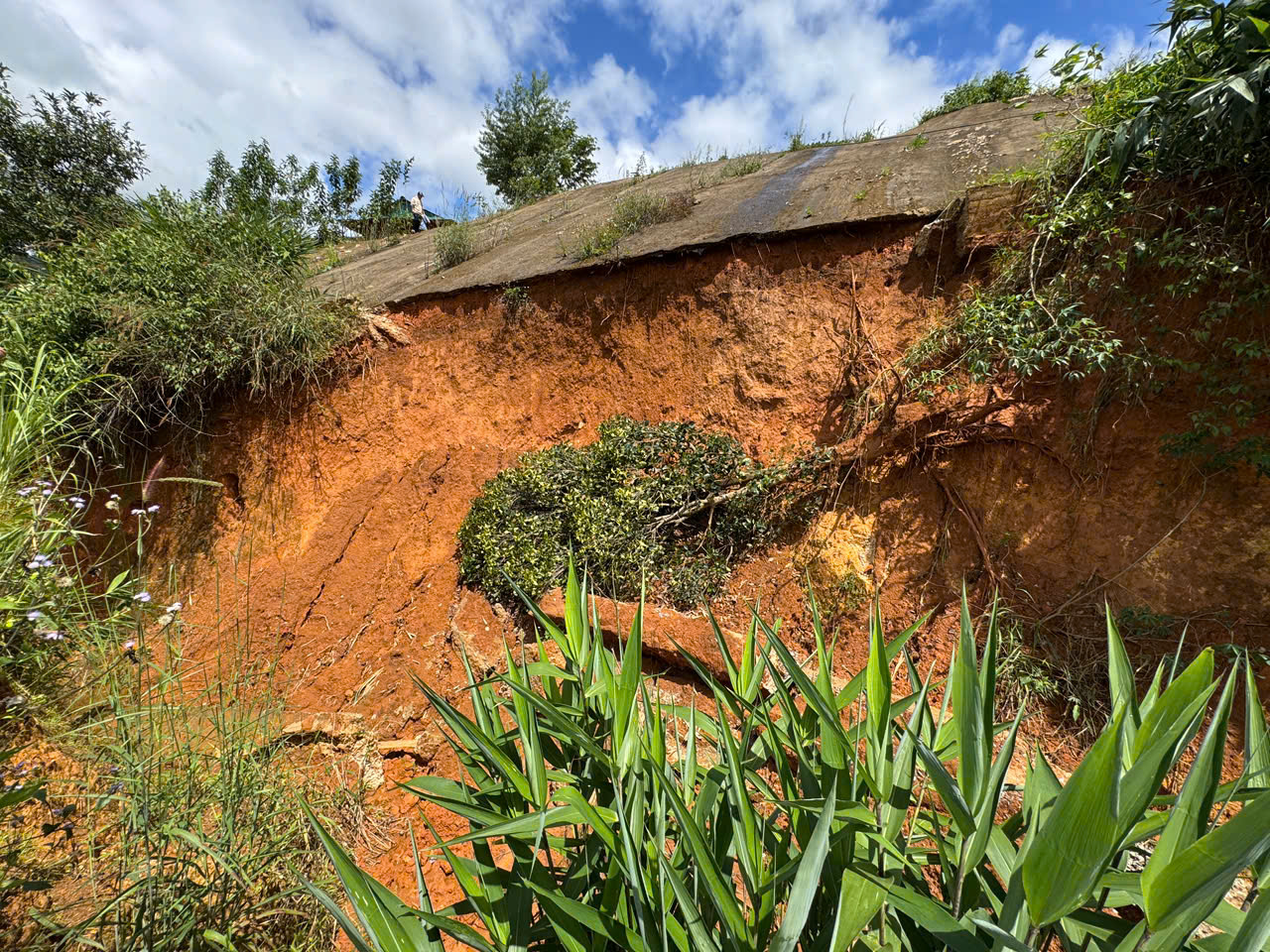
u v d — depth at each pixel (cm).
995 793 118
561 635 199
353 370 624
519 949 136
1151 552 291
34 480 356
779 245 474
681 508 423
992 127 559
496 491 483
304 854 267
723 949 122
